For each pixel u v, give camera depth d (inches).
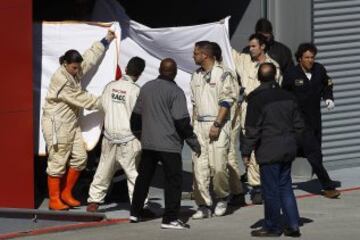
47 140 1742.1
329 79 1895.9
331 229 1631.4
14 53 1695.4
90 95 1747.0
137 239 1577.3
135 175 1716.3
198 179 1710.1
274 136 1563.7
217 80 1696.6
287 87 1868.8
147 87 1644.9
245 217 1734.7
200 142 1707.7
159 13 2356.1
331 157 2219.5
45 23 1784.0
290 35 2135.8
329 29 2210.9
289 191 1584.6
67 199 1775.3
